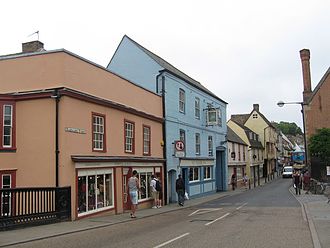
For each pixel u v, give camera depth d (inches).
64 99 635.5
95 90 728.3
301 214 701.9
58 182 619.8
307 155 1574.8
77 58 678.5
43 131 637.3
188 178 1217.4
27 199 554.3
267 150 3043.8
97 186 711.1
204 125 1407.5
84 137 682.2
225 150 1670.8
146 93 969.5
